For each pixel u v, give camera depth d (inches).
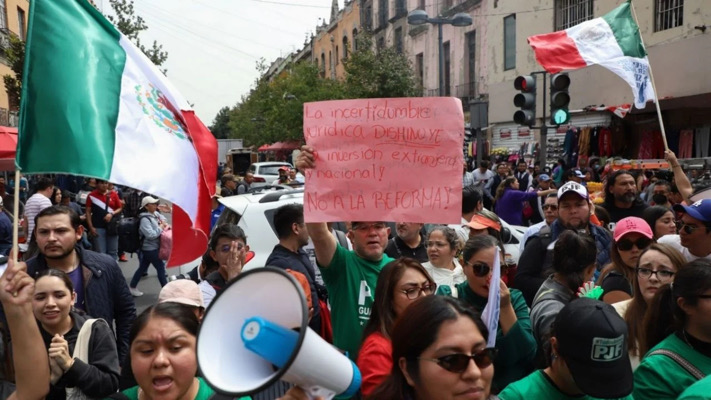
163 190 127.2
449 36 1160.8
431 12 1240.2
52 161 118.0
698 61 606.9
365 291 148.6
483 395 82.6
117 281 177.6
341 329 148.7
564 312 95.5
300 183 422.0
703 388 89.2
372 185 137.6
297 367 54.7
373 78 1131.3
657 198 337.7
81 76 123.3
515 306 139.3
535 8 866.1
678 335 111.4
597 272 201.5
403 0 1405.0
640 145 680.4
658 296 121.3
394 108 137.3
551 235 198.7
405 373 85.3
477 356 82.0
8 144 431.8
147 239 404.5
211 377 56.9
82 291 170.2
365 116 138.4
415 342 83.0
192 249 148.8
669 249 134.0
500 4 958.4
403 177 136.6
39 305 135.8
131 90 130.1
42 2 123.0
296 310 55.7
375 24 1593.3
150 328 95.0
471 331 82.3
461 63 1110.4
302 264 184.4
